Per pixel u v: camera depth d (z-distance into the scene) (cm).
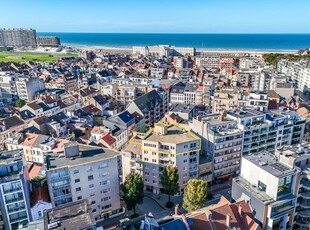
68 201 8062
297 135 12094
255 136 11062
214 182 10938
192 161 9975
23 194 7250
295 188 7056
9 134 13788
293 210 7175
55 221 5294
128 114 14825
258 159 7631
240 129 10844
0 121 14062
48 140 11869
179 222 5722
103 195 8606
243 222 6266
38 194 7919
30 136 12294
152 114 16825
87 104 17600
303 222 7412
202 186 8306
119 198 8938
